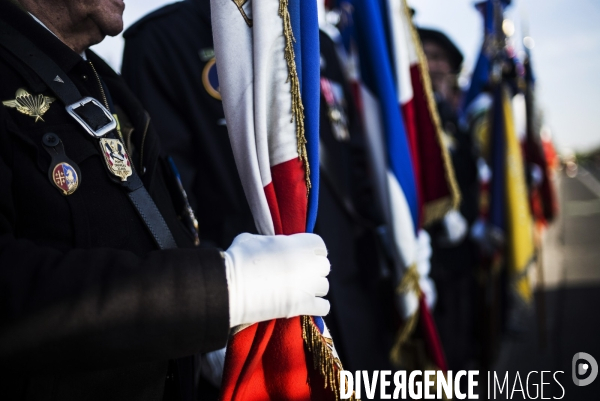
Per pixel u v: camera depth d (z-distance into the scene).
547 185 4.05
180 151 1.57
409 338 2.04
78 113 0.85
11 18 0.86
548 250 7.98
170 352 0.72
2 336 0.65
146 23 1.66
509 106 3.32
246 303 0.75
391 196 2.00
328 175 1.75
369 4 2.07
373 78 2.05
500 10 3.38
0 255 0.69
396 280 2.01
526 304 3.45
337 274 1.69
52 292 0.67
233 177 1.57
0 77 0.80
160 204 1.04
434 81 3.33
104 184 0.86
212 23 0.95
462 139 3.39
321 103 1.82
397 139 2.03
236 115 0.93
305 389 0.95
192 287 0.72
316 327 0.94
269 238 0.83
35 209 0.78
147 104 1.57
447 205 2.16
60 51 0.89
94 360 0.69
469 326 3.17
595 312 4.56
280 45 0.93
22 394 0.77
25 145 0.78
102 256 0.72
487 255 3.26
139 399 0.87
